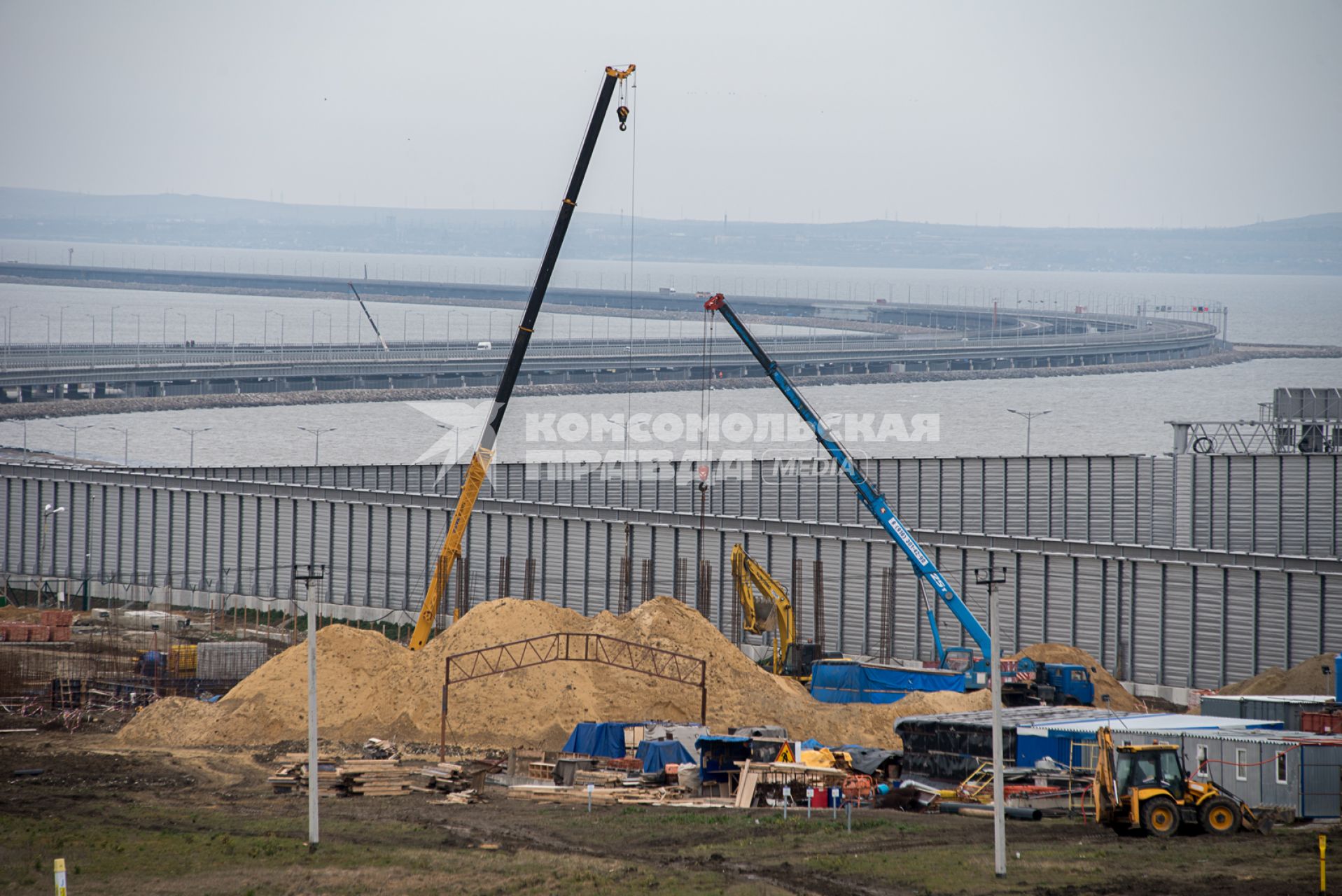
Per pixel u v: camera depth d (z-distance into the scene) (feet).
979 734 264.31
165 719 316.19
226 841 211.82
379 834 221.05
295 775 264.52
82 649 405.59
